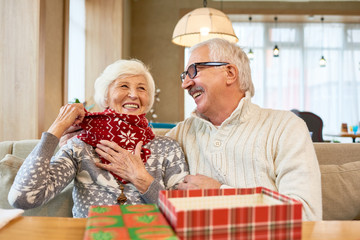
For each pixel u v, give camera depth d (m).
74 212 1.22
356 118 7.28
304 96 7.29
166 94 6.63
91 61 4.64
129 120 1.27
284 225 0.49
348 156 1.48
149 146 1.32
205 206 0.59
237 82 1.27
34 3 2.62
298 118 1.21
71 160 1.18
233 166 1.21
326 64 7.30
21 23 2.62
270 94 7.30
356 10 6.78
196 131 1.37
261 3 6.77
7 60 2.63
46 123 2.83
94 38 4.67
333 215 1.28
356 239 0.57
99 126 1.25
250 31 7.26
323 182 1.30
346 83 7.30
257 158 1.17
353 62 7.29
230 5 6.75
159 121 6.61
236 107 1.29
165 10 6.67
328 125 7.29
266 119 1.25
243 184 1.18
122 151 1.16
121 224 0.50
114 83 1.34
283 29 7.29
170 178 1.27
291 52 7.30
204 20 2.88
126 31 5.63
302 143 1.12
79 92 4.40
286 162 1.11
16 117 2.63
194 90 1.29
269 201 0.59
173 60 6.66
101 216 0.54
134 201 1.17
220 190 0.60
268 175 1.18
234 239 0.47
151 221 0.51
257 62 7.29
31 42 2.62
